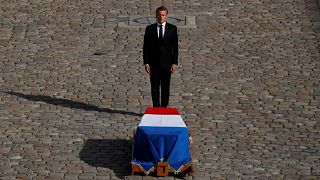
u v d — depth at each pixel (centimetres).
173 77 4969
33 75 5006
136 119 4481
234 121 4466
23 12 5866
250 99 4722
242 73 5034
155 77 4356
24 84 4897
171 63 4353
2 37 5497
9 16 5797
